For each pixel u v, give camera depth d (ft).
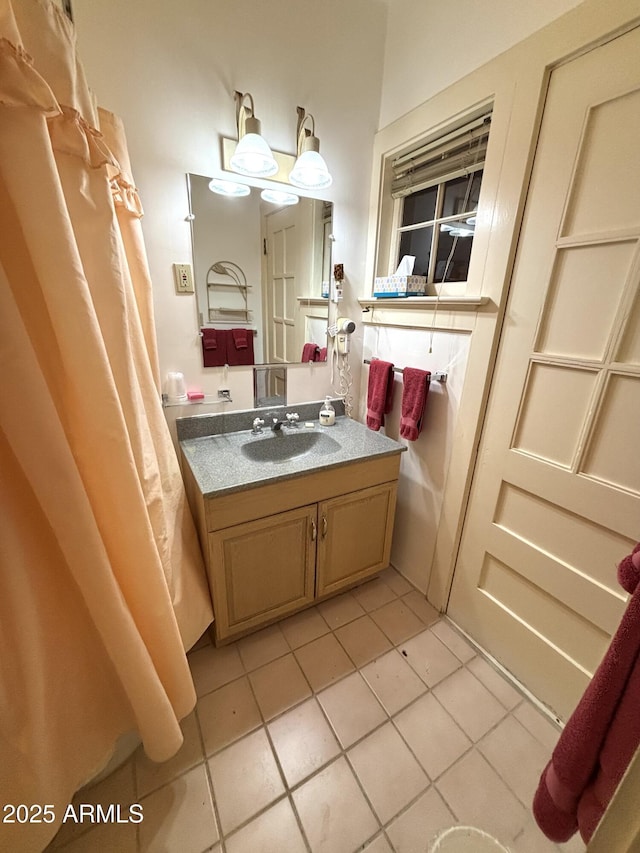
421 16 4.23
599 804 1.87
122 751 3.49
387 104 4.92
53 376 2.36
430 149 4.58
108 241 2.59
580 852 2.97
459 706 4.09
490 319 3.99
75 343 2.26
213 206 4.40
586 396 3.33
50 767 2.56
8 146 1.87
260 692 4.19
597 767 1.90
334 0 4.33
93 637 2.86
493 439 4.24
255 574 4.44
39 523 2.45
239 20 3.93
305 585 4.92
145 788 3.34
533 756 3.63
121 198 3.18
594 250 3.12
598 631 3.53
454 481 4.76
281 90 4.36
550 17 3.12
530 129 3.35
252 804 3.24
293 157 4.66
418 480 5.43
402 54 4.57
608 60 2.81
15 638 2.28
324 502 4.61
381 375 5.40
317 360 5.72
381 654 4.68
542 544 3.92
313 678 4.36
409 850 2.98
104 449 2.51
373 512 5.15
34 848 2.52
